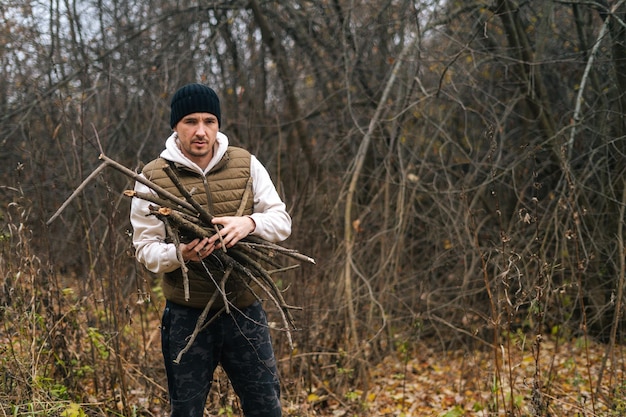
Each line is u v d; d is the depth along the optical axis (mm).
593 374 4637
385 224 5461
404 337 5258
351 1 6465
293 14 7305
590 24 5934
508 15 5562
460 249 5586
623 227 5195
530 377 4383
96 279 4312
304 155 7094
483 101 6316
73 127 5102
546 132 5598
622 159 5164
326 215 5641
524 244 5613
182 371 2553
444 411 4246
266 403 2633
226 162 2598
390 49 6973
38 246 4297
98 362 3941
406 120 5863
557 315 5590
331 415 4293
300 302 4727
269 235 2543
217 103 2566
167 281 2580
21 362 3312
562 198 4883
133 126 7258
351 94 7250
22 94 6852
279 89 7676
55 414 3139
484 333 5410
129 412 3582
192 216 2424
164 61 6863
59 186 5816
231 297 2568
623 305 3871
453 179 6473
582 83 4984
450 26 6203
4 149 6715
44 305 3691
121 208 6469
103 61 6961
